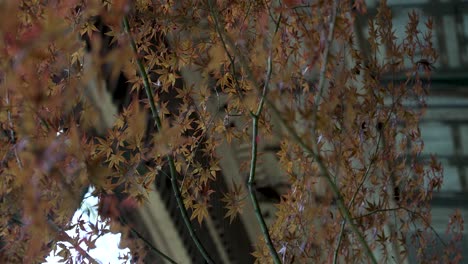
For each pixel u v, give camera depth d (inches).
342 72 132.8
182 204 135.0
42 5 103.0
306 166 138.6
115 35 119.6
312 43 119.1
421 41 196.2
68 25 110.8
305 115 110.5
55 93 109.0
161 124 130.0
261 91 118.2
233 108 149.9
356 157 146.7
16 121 102.1
